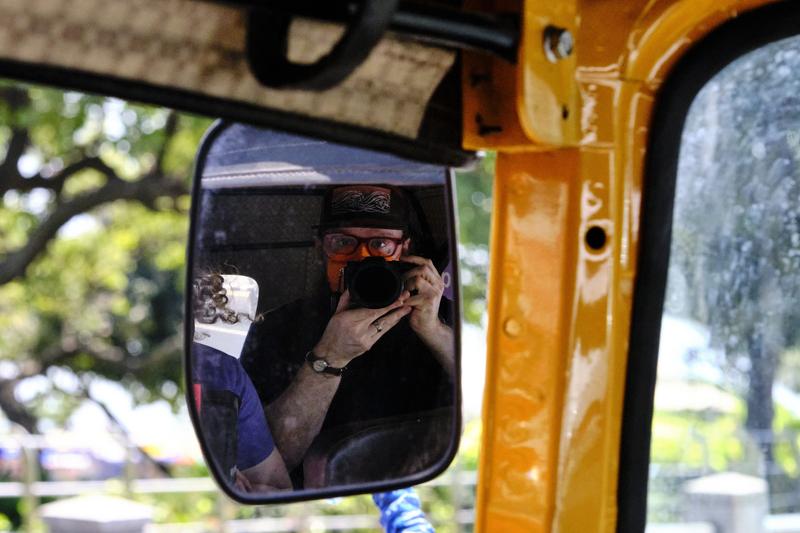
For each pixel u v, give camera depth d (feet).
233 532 32.32
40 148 41.63
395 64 4.62
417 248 5.22
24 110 37.76
